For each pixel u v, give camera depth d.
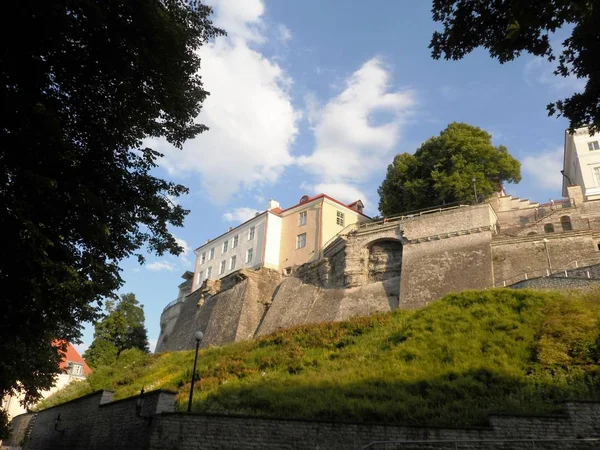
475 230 38.97
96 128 15.39
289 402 18.55
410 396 18.22
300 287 48.50
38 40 13.20
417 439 14.37
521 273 35.34
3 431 27.53
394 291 40.50
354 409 17.03
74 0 12.72
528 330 22.66
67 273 13.93
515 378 18.75
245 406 19.30
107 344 58.88
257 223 58.94
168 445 14.88
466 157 51.12
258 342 34.12
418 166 53.88
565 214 44.09
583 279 27.81
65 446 22.88
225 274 60.78
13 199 12.09
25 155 12.94
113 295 16.44
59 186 13.54
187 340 56.78
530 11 11.92
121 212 15.71
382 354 24.69
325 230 53.03
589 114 13.81
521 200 50.09
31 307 14.34
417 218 42.59
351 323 31.86
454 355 22.17
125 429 17.48
